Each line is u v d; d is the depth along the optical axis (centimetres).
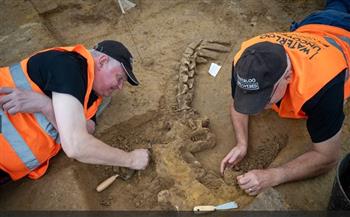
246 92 167
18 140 186
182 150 218
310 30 206
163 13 308
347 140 221
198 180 206
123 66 198
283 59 166
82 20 308
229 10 305
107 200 208
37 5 310
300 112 189
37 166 201
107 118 233
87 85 187
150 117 239
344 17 206
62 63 182
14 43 278
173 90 254
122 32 296
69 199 197
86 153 179
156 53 277
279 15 301
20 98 181
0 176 192
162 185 208
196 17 304
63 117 173
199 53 271
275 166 208
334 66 173
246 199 197
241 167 217
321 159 188
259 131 231
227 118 239
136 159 206
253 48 168
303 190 198
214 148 228
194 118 237
